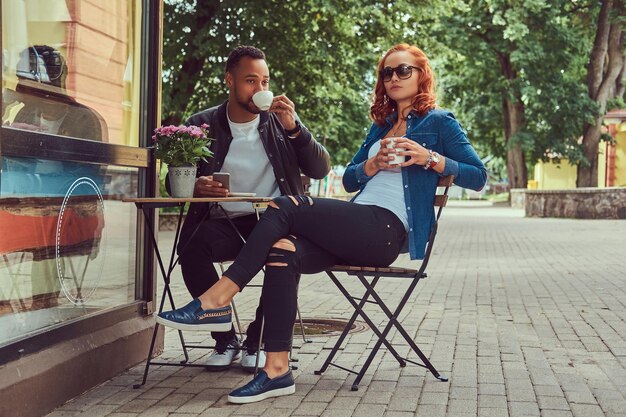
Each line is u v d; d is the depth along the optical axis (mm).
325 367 4379
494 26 30125
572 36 30172
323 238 3928
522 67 30922
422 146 4242
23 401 3326
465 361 4711
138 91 4656
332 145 28203
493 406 3703
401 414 3566
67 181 3887
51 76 3762
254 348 4395
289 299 3859
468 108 35531
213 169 4539
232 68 4496
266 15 17156
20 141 3434
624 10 29828
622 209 24703
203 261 4387
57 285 3805
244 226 4496
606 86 31328
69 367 3732
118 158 4293
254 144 4578
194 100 18734
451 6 19766
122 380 4172
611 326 5965
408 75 4289
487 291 8180
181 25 17312
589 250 13414
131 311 4547
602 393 3965
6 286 3387
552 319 6309
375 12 18031
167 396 3861
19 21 3525
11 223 3428
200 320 3707
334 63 18781
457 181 4164
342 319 6305
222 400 3795
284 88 18469
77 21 3990
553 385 4117
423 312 6707
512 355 4891
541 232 18531
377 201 4141
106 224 4297
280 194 4617
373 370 4469
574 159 31781
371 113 4523
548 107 31047
